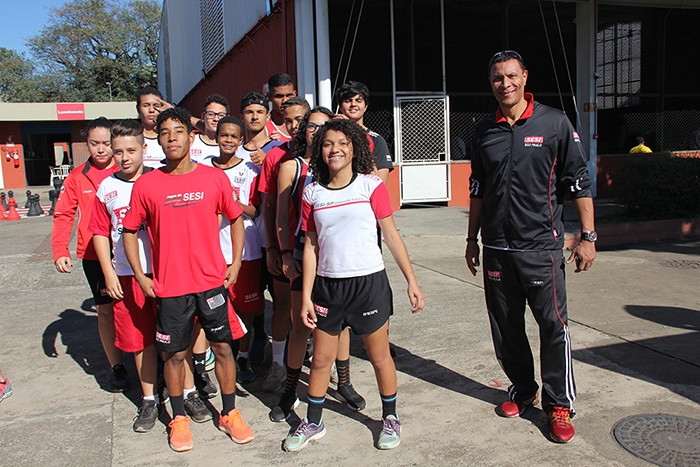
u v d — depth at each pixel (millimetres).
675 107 15211
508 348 3428
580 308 5434
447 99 11531
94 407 3779
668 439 3109
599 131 14656
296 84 10617
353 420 3475
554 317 3205
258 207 4117
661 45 14633
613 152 14734
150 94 4379
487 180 3307
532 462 2953
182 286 3121
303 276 3096
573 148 3137
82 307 6207
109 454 3172
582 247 3225
